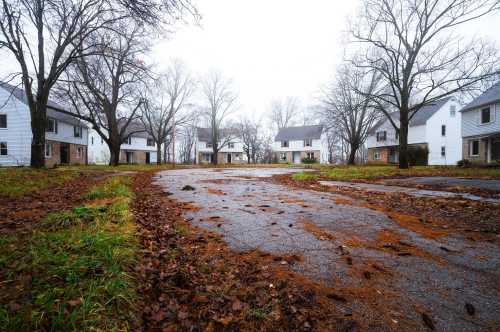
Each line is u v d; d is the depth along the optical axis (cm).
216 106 3884
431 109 2970
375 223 367
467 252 260
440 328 146
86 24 1007
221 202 522
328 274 213
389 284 196
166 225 348
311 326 149
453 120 2934
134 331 139
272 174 1412
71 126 2961
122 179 877
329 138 5334
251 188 755
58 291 154
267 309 165
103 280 169
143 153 4709
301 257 248
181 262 233
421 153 2759
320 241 293
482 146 2056
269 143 5994
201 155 5662
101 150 4259
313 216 407
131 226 291
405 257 248
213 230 333
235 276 209
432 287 192
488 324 149
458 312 161
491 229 335
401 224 362
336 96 2512
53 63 1162
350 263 234
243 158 6244
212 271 218
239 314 161
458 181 882
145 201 509
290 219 389
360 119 2766
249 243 286
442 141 2892
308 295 181
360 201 538
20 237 252
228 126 5122
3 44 1031
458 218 393
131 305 156
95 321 137
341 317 156
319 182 930
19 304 145
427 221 376
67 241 230
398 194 622
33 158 1167
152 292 180
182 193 642
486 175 1104
